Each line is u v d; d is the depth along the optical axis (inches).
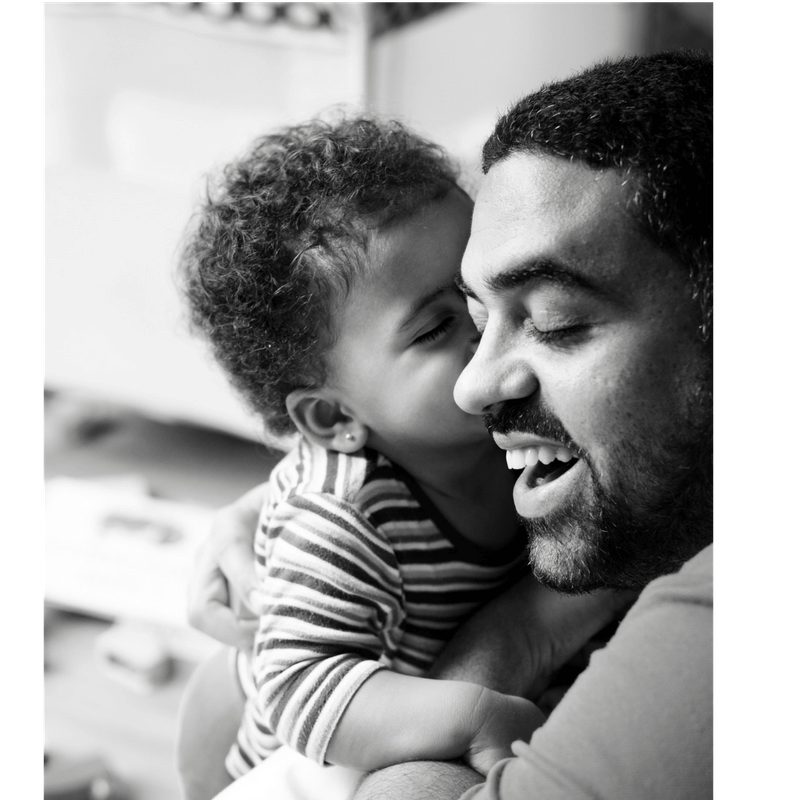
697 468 22.4
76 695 78.3
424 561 32.5
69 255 92.7
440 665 30.6
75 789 66.9
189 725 42.0
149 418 113.3
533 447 25.1
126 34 82.7
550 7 72.6
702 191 21.0
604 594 31.0
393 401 32.0
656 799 18.7
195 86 82.0
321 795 29.0
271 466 102.7
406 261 31.4
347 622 30.5
